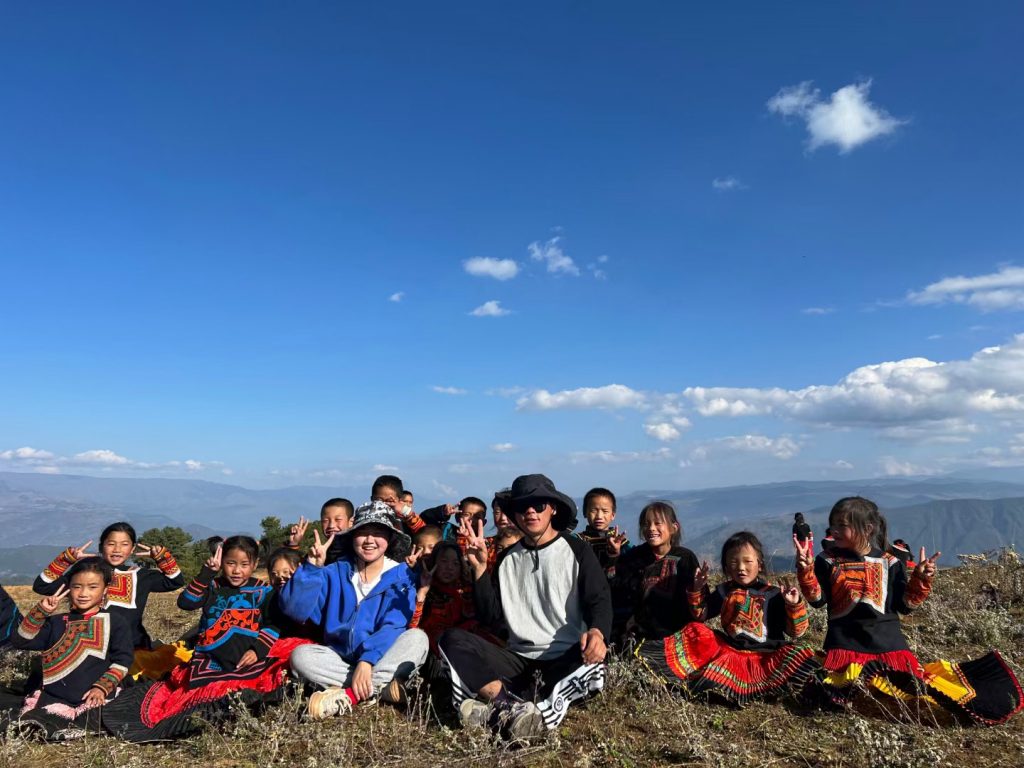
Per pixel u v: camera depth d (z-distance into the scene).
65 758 2.44
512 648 2.83
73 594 2.92
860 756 2.20
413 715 2.59
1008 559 5.13
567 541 2.85
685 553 3.22
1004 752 2.24
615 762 2.21
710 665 2.81
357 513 3.01
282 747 2.41
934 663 2.63
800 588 2.85
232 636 2.88
